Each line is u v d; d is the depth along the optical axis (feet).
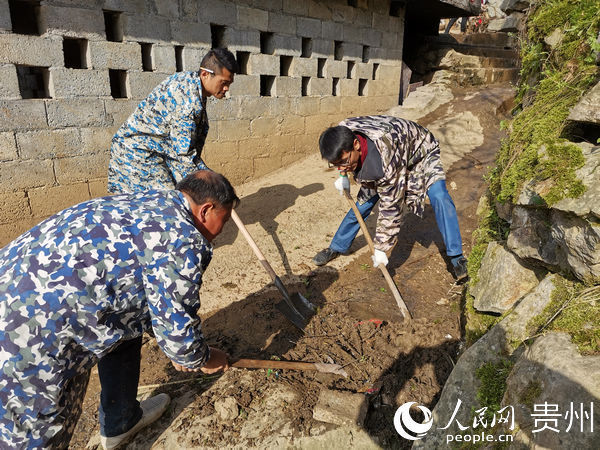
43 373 4.52
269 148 19.81
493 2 45.83
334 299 10.80
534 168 6.43
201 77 10.18
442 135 21.18
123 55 14.20
